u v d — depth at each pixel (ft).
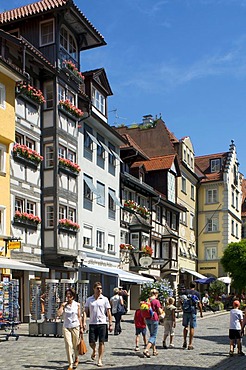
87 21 94.89
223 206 180.04
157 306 46.03
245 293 161.38
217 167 186.91
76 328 37.06
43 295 63.67
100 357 39.01
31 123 84.89
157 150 162.20
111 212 113.19
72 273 94.53
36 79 87.92
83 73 106.52
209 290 153.89
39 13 89.86
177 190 156.87
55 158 86.84
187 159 170.50
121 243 118.93
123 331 70.38
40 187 86.22
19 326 71.97
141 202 131.44
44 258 85.10
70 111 91.71
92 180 103.65
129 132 167.63
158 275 137.08
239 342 47.50
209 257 179.63
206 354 47.88
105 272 94.79
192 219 176.55
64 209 89.61
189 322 51.85
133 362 41.39
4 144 76.33
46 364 39.04
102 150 110.11
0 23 92.43
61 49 91.66
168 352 48.62
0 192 74.79
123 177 119.85
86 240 100.22
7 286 56.18
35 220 82.43
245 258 150.30
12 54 83.30
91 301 39.78
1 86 75.25
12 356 43.11
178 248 153.28
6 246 74.02
